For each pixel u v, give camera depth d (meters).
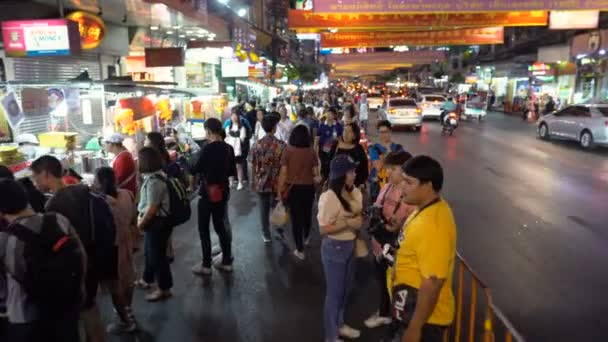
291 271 6.69
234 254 7.38
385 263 4.55
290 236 8.26
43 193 5.14
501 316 3.57
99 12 10.42
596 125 18.45
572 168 14.83
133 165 6.84
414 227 2.99
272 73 27.97
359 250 4.80
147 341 4.90
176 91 10.84
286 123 12.16
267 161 7.68
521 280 6.36
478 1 13.65
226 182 6.52
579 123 19.38
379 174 6.75
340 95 34.66
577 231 8.46
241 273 6.63
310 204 7.12
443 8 13.77
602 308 5.58
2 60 8.91
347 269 4.70
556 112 21.44
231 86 22.86
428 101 33.72
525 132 25.77
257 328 5.14
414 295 3.04
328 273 4.69
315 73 60.59
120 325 5.07
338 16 16.94
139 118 8.77
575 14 16.44
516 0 13.72
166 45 15.42
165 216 5.64
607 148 19.55
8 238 3.33
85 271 3.72
